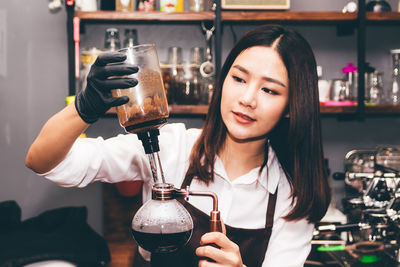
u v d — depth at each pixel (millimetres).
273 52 956
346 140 2502
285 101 978
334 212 2104
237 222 1210
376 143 2508
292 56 973
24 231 1776
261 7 2145
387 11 2244
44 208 2395
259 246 1193
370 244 1600
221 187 1188
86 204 2412
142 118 681
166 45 2404
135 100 682
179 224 668
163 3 2146
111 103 664
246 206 1208
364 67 2145
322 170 1129
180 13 2102
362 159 2219
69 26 2074
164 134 1187
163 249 672
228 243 747
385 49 2482
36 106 2369
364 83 2141
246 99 920
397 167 1854
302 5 2439
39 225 1849
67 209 1988
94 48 2084
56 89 2381
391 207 1427
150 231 659
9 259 1588
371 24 2396
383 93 2316
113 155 990
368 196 1599
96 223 2416
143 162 1051
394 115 2420
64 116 752
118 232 2344
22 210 2379
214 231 745
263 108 943
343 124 2494
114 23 2332
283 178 1271
